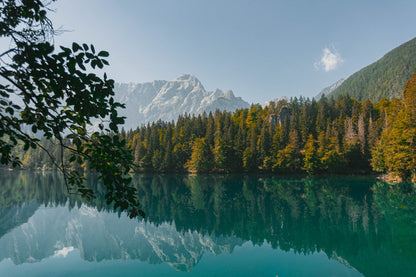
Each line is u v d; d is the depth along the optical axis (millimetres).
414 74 40531
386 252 14242
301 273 12320
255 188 45438
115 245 17453
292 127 102438
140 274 12680
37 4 2334
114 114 2582
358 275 11805
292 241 16891
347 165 80438
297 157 83188
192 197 35594
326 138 81375
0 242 18391
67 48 2195
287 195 35594
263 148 86000
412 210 23844
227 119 112375
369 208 25266
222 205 29406
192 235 19281
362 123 85750
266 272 12539
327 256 14188
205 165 87500
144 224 22547
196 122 115938
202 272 12742
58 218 25391
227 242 17250
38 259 14891
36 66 2148
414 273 11766
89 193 2789
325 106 122250
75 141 2664
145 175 85062
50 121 2521
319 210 25188
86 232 20688
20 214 27125
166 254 15555
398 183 45500
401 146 40219
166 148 99062
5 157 2418
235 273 12508
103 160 2744
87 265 13984
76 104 2404
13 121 2434
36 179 72000
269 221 21938
